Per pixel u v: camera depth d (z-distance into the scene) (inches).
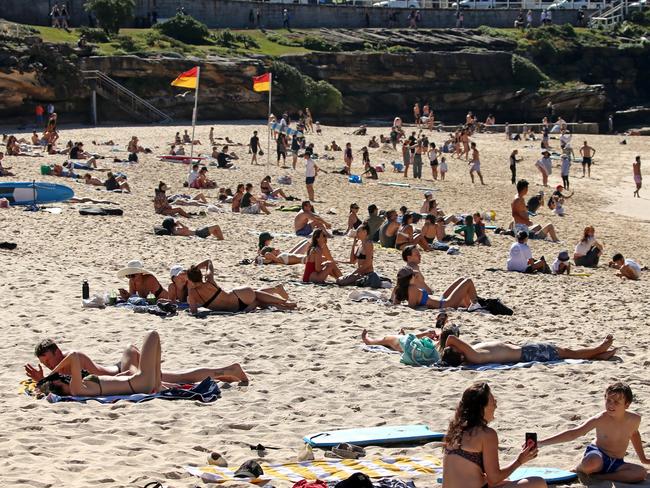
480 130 2657.5
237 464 336.2
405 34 3159.5
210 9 3009.4
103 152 1697.8
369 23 3309.5
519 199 1051.3
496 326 606.2
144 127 2222.0
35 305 617.9
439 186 1651.1
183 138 1945.1
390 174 1770.4
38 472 314.5
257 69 2556.6
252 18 3073.3
